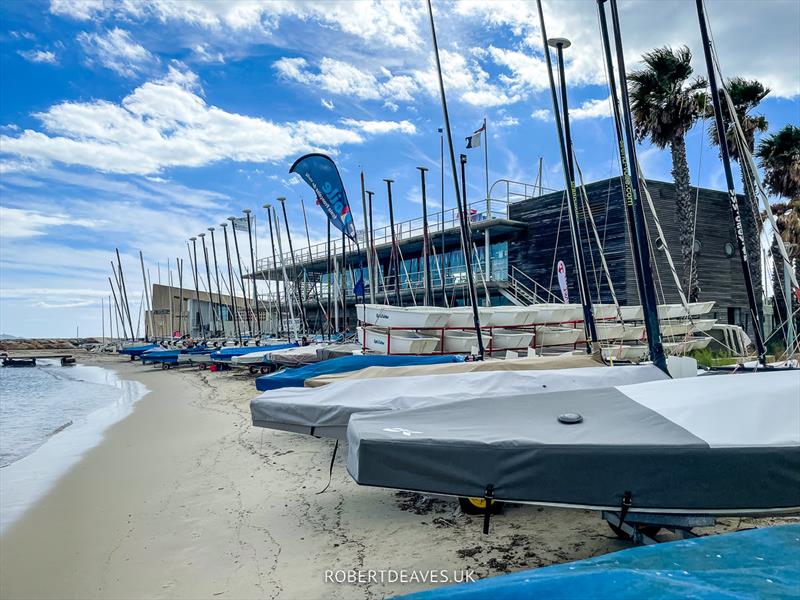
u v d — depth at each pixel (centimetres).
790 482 412
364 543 600
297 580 524
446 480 443
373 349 1744
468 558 544
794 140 2206
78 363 6806
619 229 2325
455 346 1669
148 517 745
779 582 246
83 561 616
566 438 436
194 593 516
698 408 460
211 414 1698
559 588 244
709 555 280
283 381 1096
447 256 3127
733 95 2000
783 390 468
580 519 628
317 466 942
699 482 409
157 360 4644
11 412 2150
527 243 2692
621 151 938
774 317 1911
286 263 4269
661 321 1961
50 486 957
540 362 948
